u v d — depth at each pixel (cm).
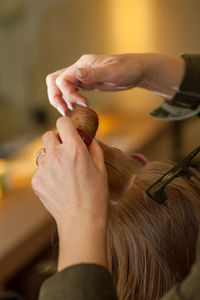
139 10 378
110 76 72
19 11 426
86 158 50
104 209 50
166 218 70
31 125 471
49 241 160
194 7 356
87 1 397
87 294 43
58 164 50
